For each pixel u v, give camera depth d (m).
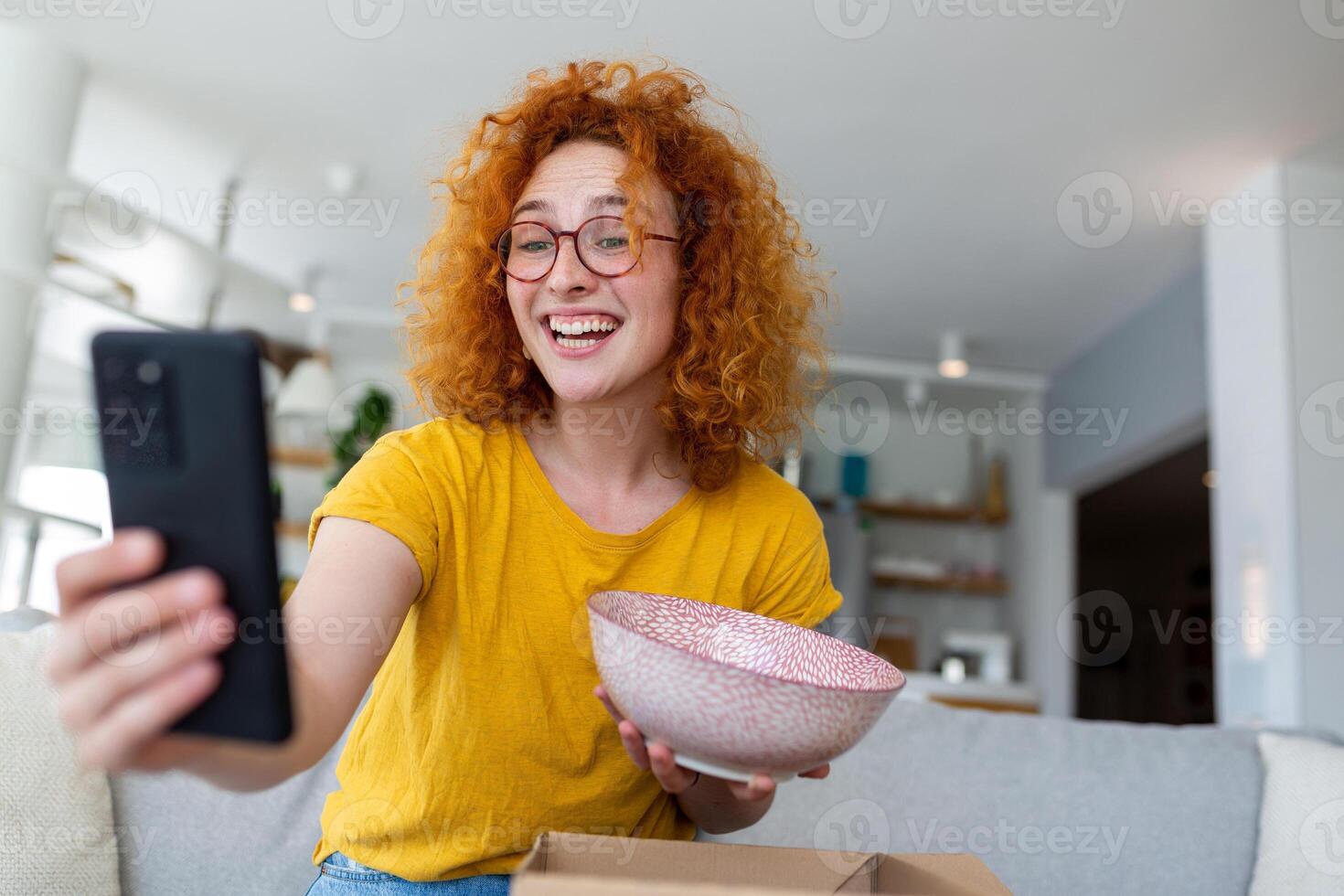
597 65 1.20
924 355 5.82
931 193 3.97
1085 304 4.98
